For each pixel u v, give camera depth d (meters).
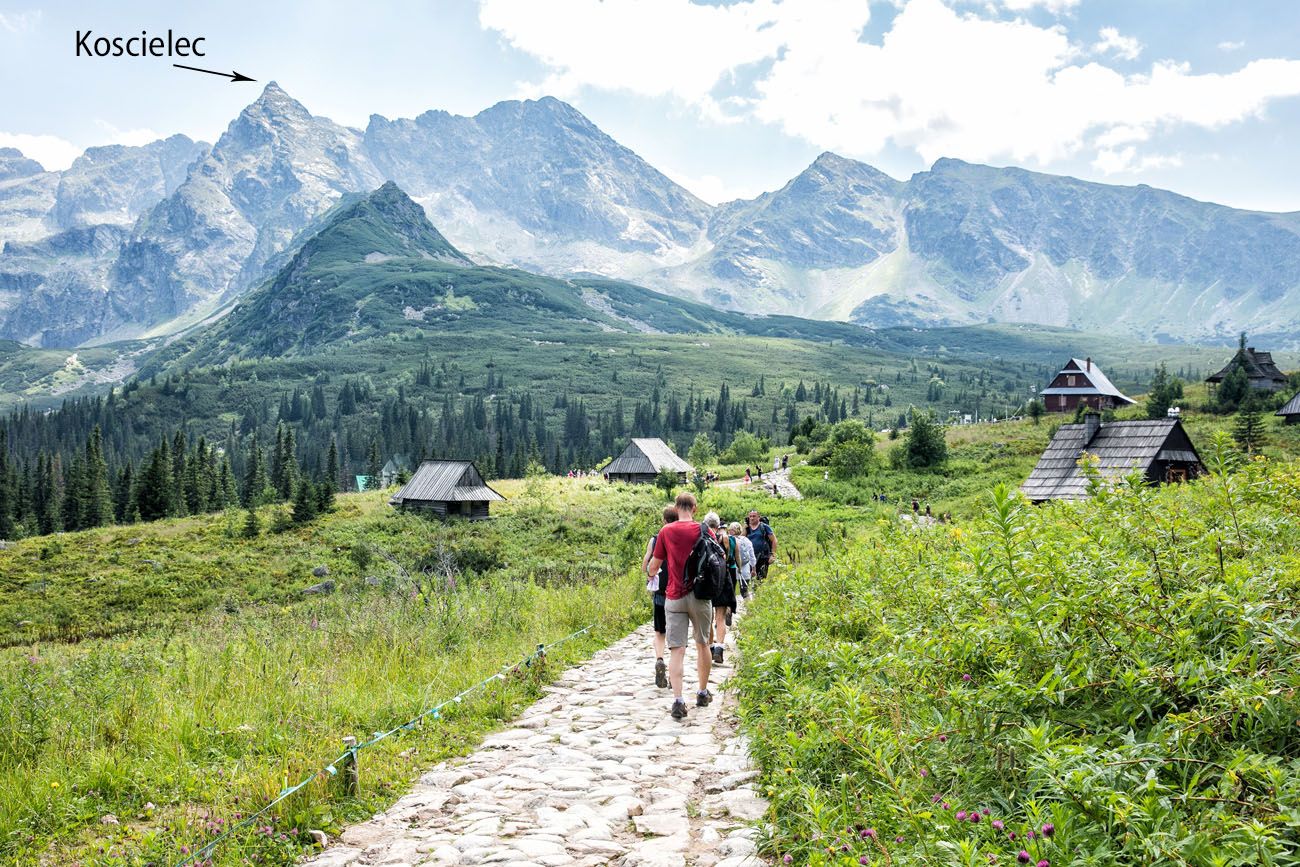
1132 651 4.68
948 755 4.75
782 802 5.07
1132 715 4.34
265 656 11.34
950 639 5.92
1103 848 3.31
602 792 6.52
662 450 90.94
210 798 6.37
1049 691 4.53
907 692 5.78
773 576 21.64
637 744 8.04
